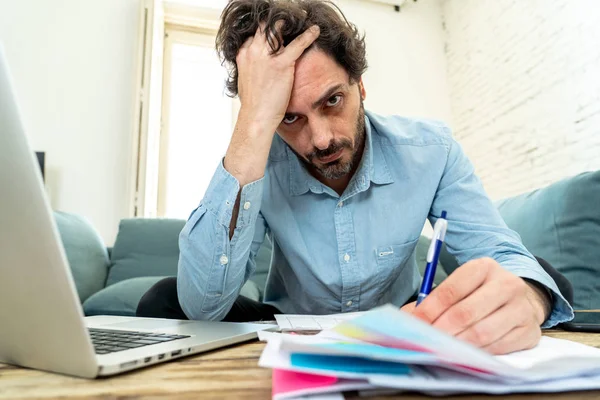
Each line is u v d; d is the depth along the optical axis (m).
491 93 2.91
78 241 1.65
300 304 1.02
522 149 2.63
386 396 0.27
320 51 0.74
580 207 1.32
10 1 2.46
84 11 2.58
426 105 3.31
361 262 0.92
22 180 0.27
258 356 0.40
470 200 0.90
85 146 2.42
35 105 2.40
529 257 0.69
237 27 0.81
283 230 0.95
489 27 2.94
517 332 0.38
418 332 0.26
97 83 2.51
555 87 2.39
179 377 0.32
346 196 0.92
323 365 0.28
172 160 2.83
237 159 0.73
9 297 0.30
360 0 3.31
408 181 0.95
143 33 2.43
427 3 3.49
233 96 0.94
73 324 0.30
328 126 0.75
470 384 0.27
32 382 0.31
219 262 0.73
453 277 0.42
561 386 0.27
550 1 2.42
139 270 1.78
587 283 1.26
